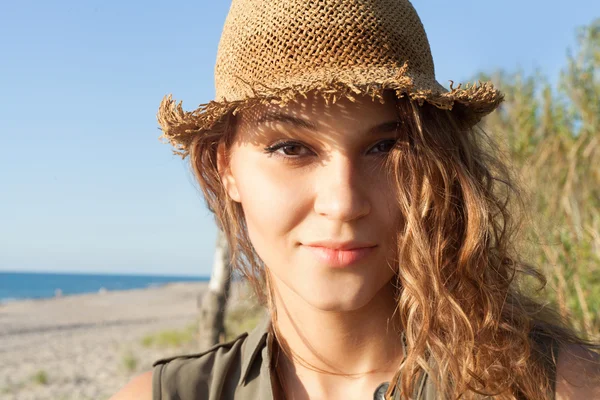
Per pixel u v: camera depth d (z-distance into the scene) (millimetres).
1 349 21141
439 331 1590
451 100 1516
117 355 18109
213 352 1755
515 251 2027
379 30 1499
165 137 1757
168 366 1719
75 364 16781
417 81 1505
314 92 1418
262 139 1504
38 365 16875
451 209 1665
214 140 1812
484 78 5359
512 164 2246
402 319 1620
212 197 1943
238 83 1555
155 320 35000
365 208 1455
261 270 1999
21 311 44750
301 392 1653
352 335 1613
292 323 1663
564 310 2863
